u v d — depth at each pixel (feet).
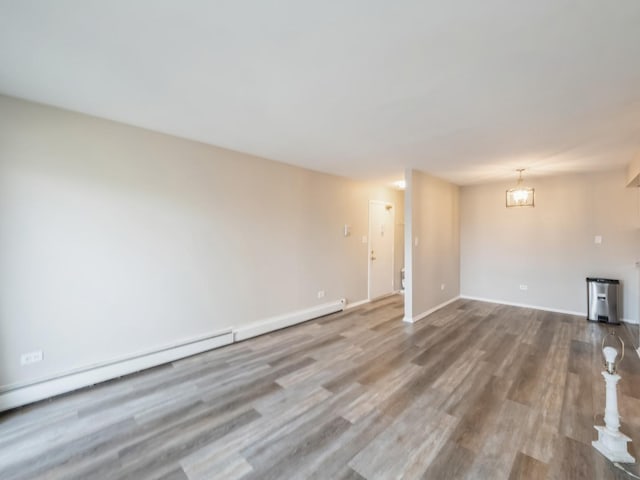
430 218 16.35
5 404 7.29
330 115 8.34
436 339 12.28
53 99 7.56
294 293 14.38
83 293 8.50
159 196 9.90
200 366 9.80
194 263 10.80
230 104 7.72
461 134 9.72
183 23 4.75
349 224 17.38
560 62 5.69
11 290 7.47
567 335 12.75
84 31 4.97
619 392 8.15
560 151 11.51
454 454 5.88
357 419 7.01
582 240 15.81
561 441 6.24
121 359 9.04
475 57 5.59
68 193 8.23
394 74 6.24
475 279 19.48
